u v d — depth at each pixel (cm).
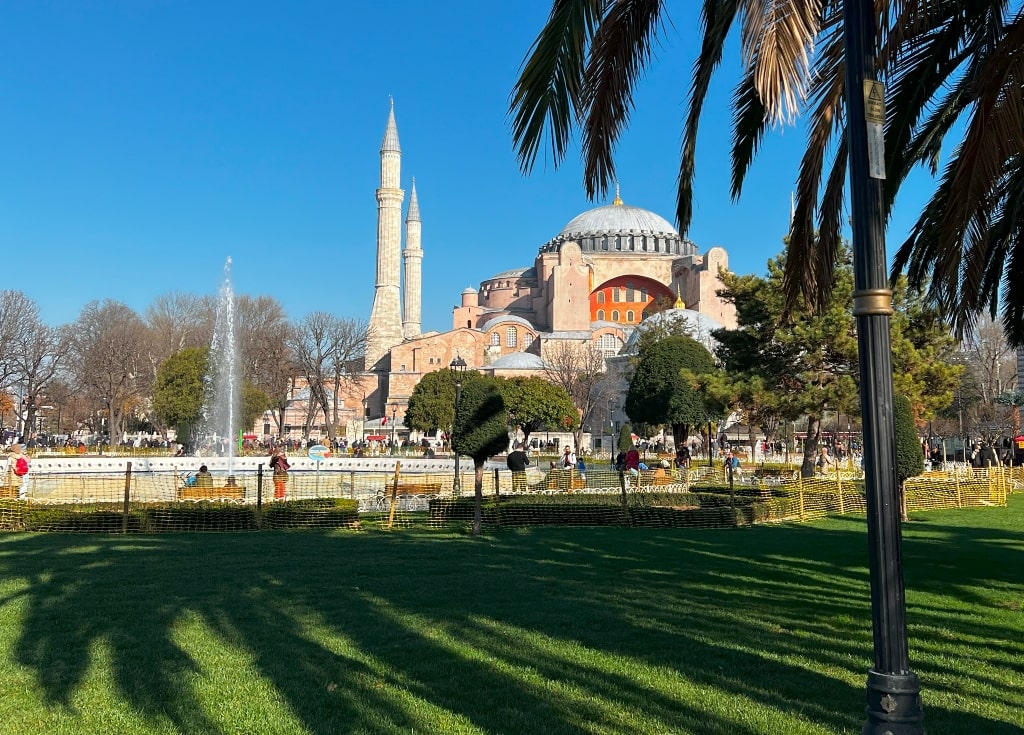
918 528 1869
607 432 7419
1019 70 634
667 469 3494
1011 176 1089
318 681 644
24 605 926
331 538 1617
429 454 6072
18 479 2522
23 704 585
